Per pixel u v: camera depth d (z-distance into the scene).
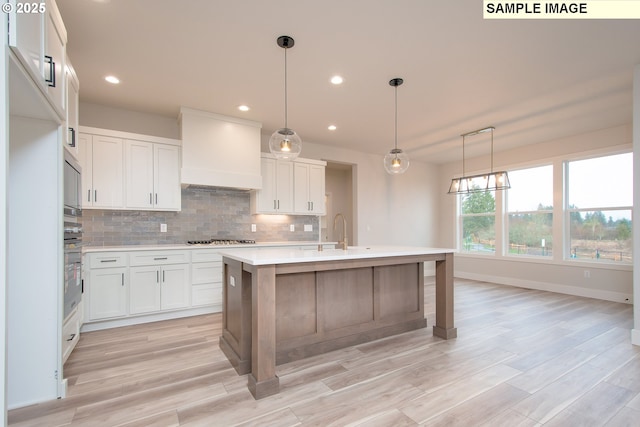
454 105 3.79
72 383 2.17
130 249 3.44
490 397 1.99
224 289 2.79
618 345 2.86
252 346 2.13
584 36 2.42
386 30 2.36
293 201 4.95
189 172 3.88
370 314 3.02
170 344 2.89
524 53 2.67
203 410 1.86
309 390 2.09
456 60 2.78
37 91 1.62
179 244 4.14
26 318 1.93
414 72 3.00
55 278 1.99
